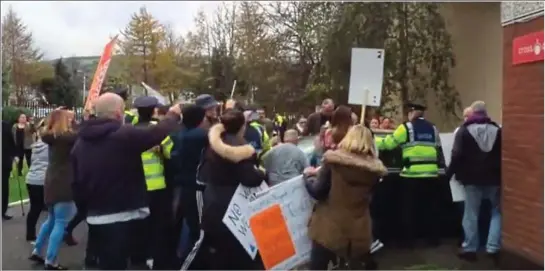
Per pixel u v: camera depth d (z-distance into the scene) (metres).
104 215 4.66
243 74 30.86
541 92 5.66
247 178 5.58
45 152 8.36
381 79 7.41
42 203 8.53
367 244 5.32
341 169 5.17
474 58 15.68
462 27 16.17
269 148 7.04
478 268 6.68
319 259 5.41
